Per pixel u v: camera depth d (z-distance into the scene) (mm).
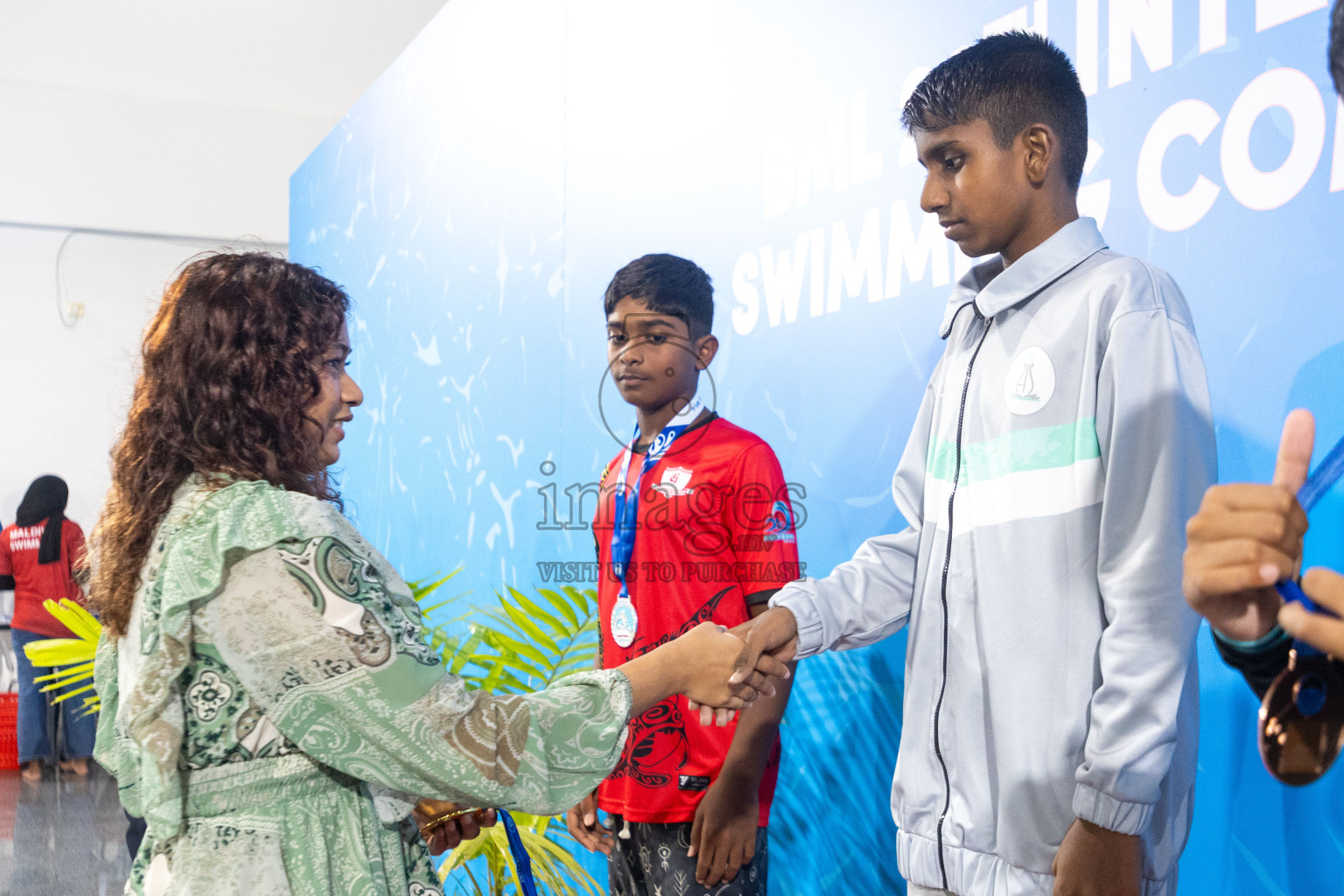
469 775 914
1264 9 1024
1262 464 1031
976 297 1136
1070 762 965
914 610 1167
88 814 4203
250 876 881
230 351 970
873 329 1523
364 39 6734
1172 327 936
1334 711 584
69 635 4840
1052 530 994
